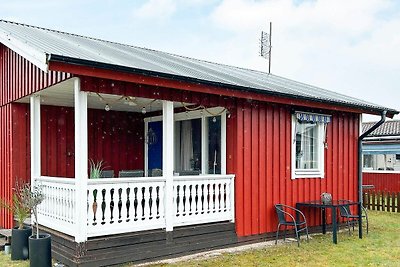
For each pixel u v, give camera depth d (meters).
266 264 6.53
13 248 6.64
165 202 6.79
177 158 9.73
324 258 6.98
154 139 10.54
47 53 5.28
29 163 8.81
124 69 5.85
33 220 7.45
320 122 9.58
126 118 10.61
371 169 19.89
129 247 6.27
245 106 8.16
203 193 7.46
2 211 8.89
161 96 6.90
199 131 9.13
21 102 8.72
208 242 7.37
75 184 5.92
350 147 10.50
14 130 8.66
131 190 6.40
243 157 8.07
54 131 9.42
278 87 8.95
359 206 8.96
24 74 8.00
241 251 7.43
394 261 6.83
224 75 8.62
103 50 7.61
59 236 6.34
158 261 6.57
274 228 8.57
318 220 9.58
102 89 6.24
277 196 8.67
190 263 6.48
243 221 8.00
